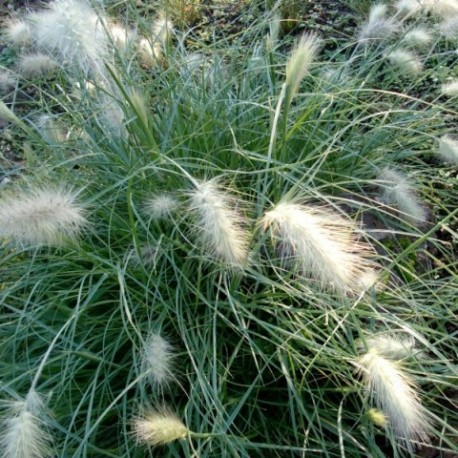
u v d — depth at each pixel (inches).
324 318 21.9
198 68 31.7
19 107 40.2
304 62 20.1
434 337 22.6
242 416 21.4
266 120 28.0
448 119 33.1
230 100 28.7
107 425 22.1
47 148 27.6
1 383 19.9
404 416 16.2
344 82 30.4
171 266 24.2
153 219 24.9
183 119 28.3
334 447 20.7
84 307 20.3
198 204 18.1
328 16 43.1
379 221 27.2
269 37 31.1
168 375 21.5
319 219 17.5
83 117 29.3
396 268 25.5
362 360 17.6
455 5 29.1
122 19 38.4
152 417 17.3
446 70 34.9
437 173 31.0
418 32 30.6
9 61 42.4
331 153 27.7
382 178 26.3
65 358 22.4
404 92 31.5
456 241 28.2
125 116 25.5
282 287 20.5
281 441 21.4
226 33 41.9
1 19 47.3
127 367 22.6
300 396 19.9
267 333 22.8
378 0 40.6
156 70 33.4
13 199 19.8
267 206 24.6
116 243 25.2
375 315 20.2
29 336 23.8
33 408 17.6
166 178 25.2
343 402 22.0
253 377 22.8
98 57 24.7
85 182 26.1
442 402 22.0
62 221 19.1
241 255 17.9
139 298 23.8
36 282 24.0
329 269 16.3
